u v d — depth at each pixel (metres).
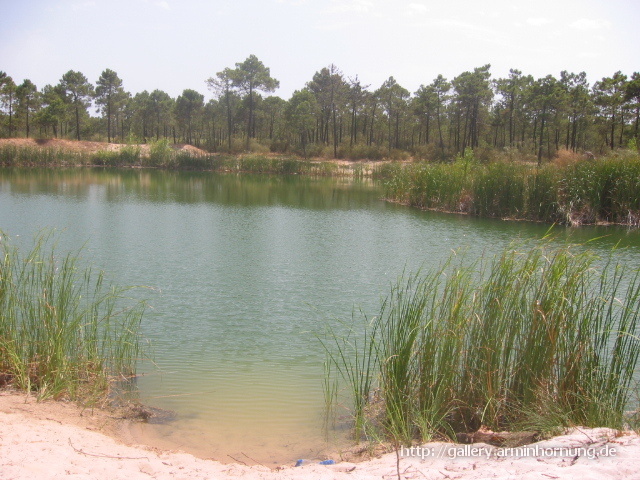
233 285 10.39
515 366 5.21
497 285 5.48
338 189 32.44
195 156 47.44
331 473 3.81
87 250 13.01
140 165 48.19
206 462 4.17
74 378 5.75
